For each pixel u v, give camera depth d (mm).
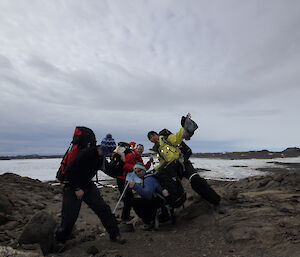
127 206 5184
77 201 3697
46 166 41531
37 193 8414
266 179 7363
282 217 3814
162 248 3549
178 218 4754
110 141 3732
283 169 25094
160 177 4293
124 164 4777
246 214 4062
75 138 3670
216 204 4441
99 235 4391
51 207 6836
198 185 4359
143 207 4445
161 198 4332
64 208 3684
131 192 5156
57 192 9422
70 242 4008
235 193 5320
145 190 4125
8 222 4879
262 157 66375
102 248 3713
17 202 6426
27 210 5957
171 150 4375
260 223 3660
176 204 4242
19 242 3439
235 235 3477
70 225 3648
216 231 3889
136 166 4316
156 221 4387
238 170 25312
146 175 4457
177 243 3670
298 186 6316
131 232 4414
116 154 4809
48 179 17750
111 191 10641
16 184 9055
